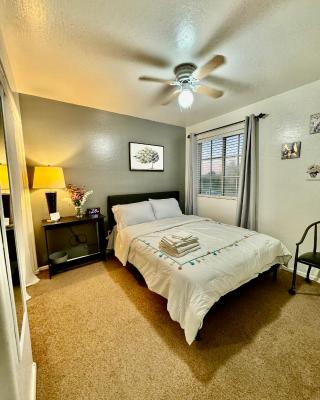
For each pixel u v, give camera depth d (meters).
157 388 1.16
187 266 1.60
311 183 2.35
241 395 1.11
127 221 2.83
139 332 1.58
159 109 3.06
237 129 3.13
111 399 1.10
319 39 1.52
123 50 1.62
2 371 0.70
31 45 1.53
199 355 1.37
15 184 1.78
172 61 1.78
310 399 1.08
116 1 1.18
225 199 3.46
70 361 1.34
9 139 1.63
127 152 3.42
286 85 2.31
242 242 2.07
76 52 1.64
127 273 2.57
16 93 2.24
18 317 1.12
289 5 1.22
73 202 2.79
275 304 1.91
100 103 2.80
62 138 2.76
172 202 3.54
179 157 4.16
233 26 1.38
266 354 1.37
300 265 2.49
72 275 2.52
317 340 1.48
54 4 1.18
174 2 1.19
